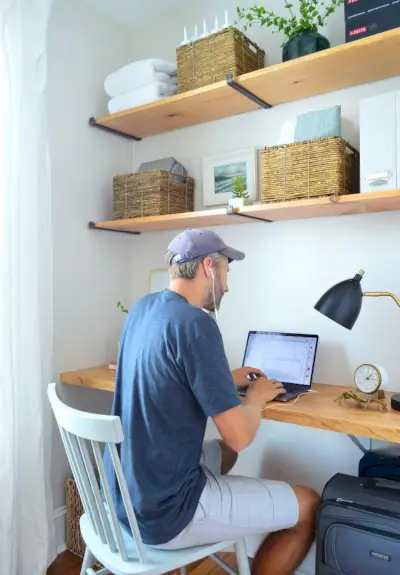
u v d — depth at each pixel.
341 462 1.77
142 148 2.33
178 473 1.18
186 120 2.07
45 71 1.80
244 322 2.00
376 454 1.58
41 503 1.75
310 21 1.77
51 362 1.87
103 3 2.12
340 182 1.48
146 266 2.32
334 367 1.77
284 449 1.90
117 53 2.29
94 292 2.17
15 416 1.67
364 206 1.54
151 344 1.20
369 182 1.42
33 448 1.74
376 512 1.23
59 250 2.00
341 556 1.27
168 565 1.14
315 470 1.83
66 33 2.03
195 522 1.19
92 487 1.17
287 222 1.88
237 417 1.15
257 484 1.36
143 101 1.96
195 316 1.17
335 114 1.56
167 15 2.22
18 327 1.71
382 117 1.40
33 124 1.75
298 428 1.87
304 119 1.62
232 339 2.03
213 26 2.07
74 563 1.90
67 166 2.04
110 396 2.25
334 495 1.32
